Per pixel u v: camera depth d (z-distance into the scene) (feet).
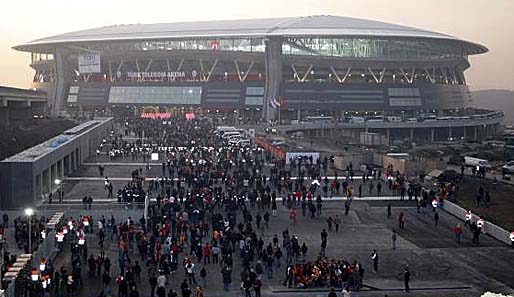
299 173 203.21
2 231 120.37
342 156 237.66
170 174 199.21
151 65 568.41
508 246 131.34
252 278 99.40
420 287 103.96
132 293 92.53
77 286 100.53
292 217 150.92
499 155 282.15
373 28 513.45
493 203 165.27
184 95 542.16
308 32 493.77
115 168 231.50
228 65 542.98
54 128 287.48
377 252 125.59
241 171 201.16
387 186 199.31
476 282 106.83
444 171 210.79
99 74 593.01
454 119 487.20
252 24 537.65
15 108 286.87
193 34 524.52
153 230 125.80
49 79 643.04
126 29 575.38
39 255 107.76
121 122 440.04
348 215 159.84
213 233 126.82
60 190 171.53
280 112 505.66
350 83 514.68
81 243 116.67
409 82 532.32
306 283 103.65
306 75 527.81
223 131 340.18
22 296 92.58
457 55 568.41
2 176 151.64
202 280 105.91
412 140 424.05
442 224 151.74
